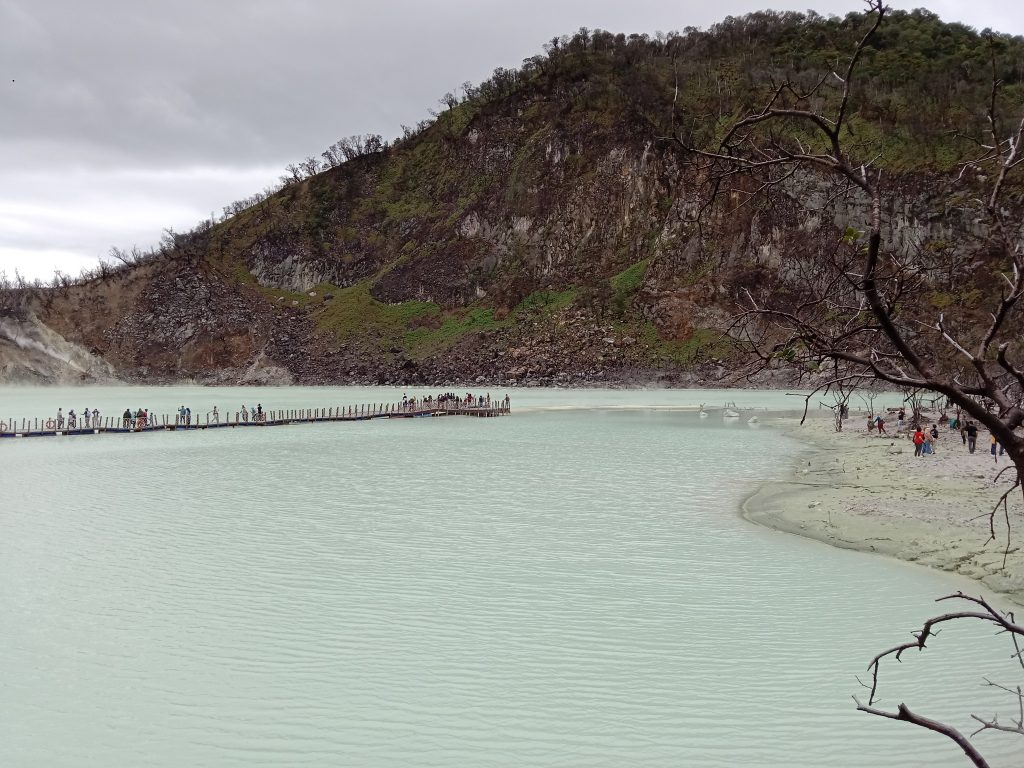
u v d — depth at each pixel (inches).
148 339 7170.3
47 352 6712.6
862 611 743.1
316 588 812.6
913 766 470.0
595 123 7273.6
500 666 620.1
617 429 2726.4
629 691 577.3
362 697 566.3
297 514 1192.8
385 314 7116.1
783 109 231.5
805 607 756.6
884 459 1733.5
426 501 1305.4
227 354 7116.1
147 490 1423.5
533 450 2085.4
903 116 4997.5
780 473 1608.0
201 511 1216.2
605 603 767.7
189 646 656.4
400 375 6392.7
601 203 6934.1
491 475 1609.3
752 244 5659.5
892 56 5777.6
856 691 573.9
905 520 1077.1
